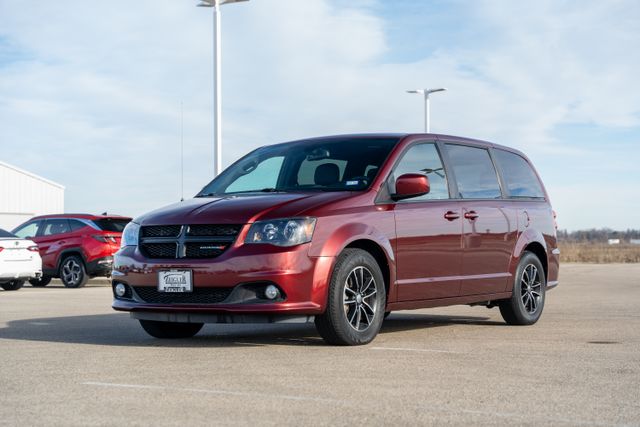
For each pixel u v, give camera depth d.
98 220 19.64
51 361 6.26
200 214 7.14
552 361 6.27
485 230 8.66
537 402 4.73
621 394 4.97
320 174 7.91
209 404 4.64
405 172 7.93
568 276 23.12
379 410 4.49
